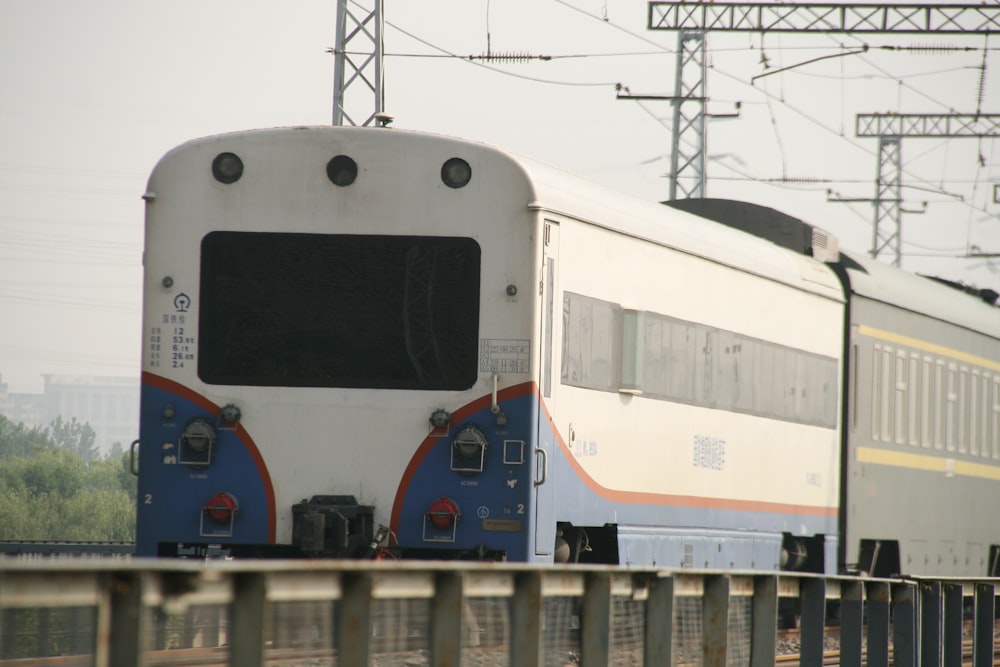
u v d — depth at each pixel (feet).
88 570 56.65
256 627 64.49
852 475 241.35
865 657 146.51
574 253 159.22
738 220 246.68
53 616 58.34
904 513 261.44
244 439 151.02
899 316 261.44
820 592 122.11
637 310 173.78
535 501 150.61
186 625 63.93
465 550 149.79
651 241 177.58
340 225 152.35
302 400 151.33
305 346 152.05
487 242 151.43
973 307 305.94
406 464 150.61
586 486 162.61
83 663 57.36
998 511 309.01
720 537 198.90
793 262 225.35
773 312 214.69
